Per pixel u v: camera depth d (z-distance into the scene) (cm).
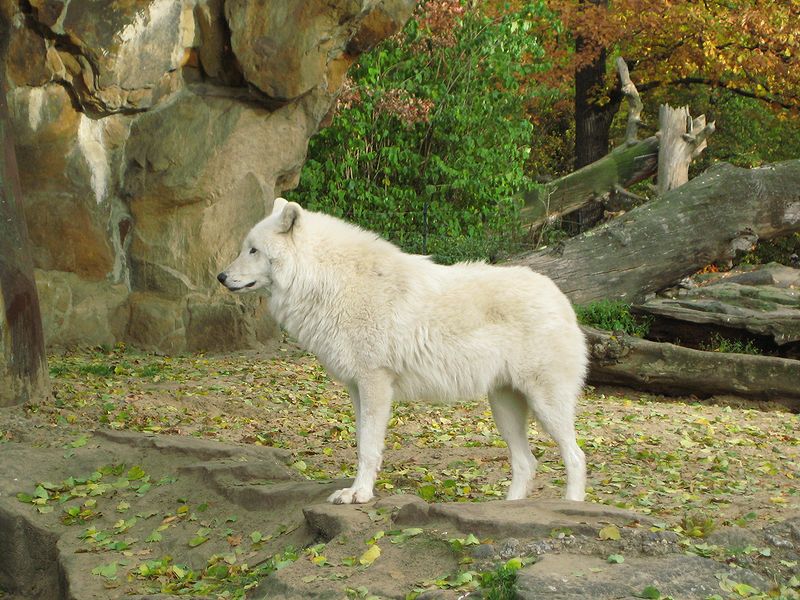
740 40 3212
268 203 1789
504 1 2675
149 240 1706
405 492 920
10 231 1158
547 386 814
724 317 1822
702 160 3978
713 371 1617
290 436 1188
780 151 4166
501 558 642
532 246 2488
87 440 1050
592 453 1136
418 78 2464
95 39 1514
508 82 2591
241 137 1723
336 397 1441
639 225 2053
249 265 848
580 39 3394
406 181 2559
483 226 2562
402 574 650
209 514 862
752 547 677
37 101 1547
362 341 806
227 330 1753
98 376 1423
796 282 2173
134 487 935
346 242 839
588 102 3453
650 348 1650
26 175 1581
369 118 2450
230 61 1669
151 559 805
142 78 1589
